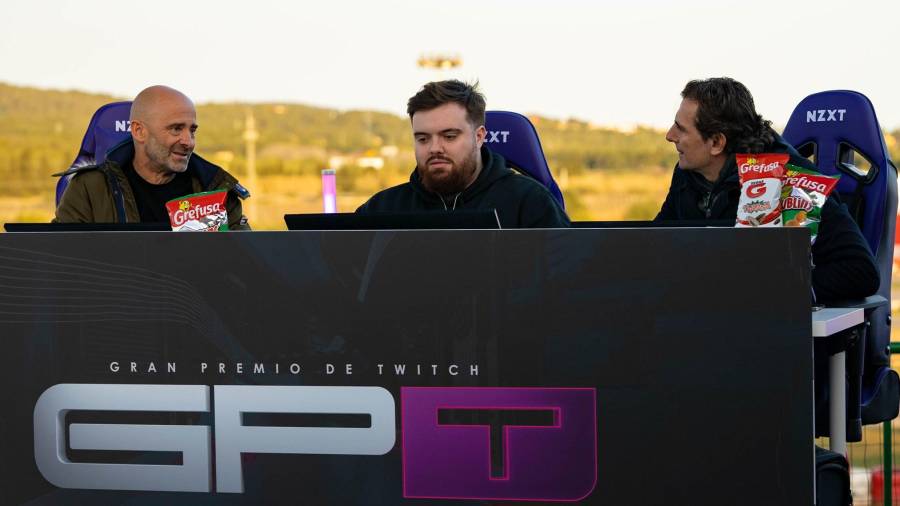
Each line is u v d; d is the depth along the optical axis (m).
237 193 4.38
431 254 2.34
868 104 4.20
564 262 2.31
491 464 2.36
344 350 2.38
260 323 2.40
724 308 2.27
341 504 2.40
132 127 4.32
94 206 4.27
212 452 2.43
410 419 2.37
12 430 2.49
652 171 59.22
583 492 2.33
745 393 2.28
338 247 2.37
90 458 2.47
